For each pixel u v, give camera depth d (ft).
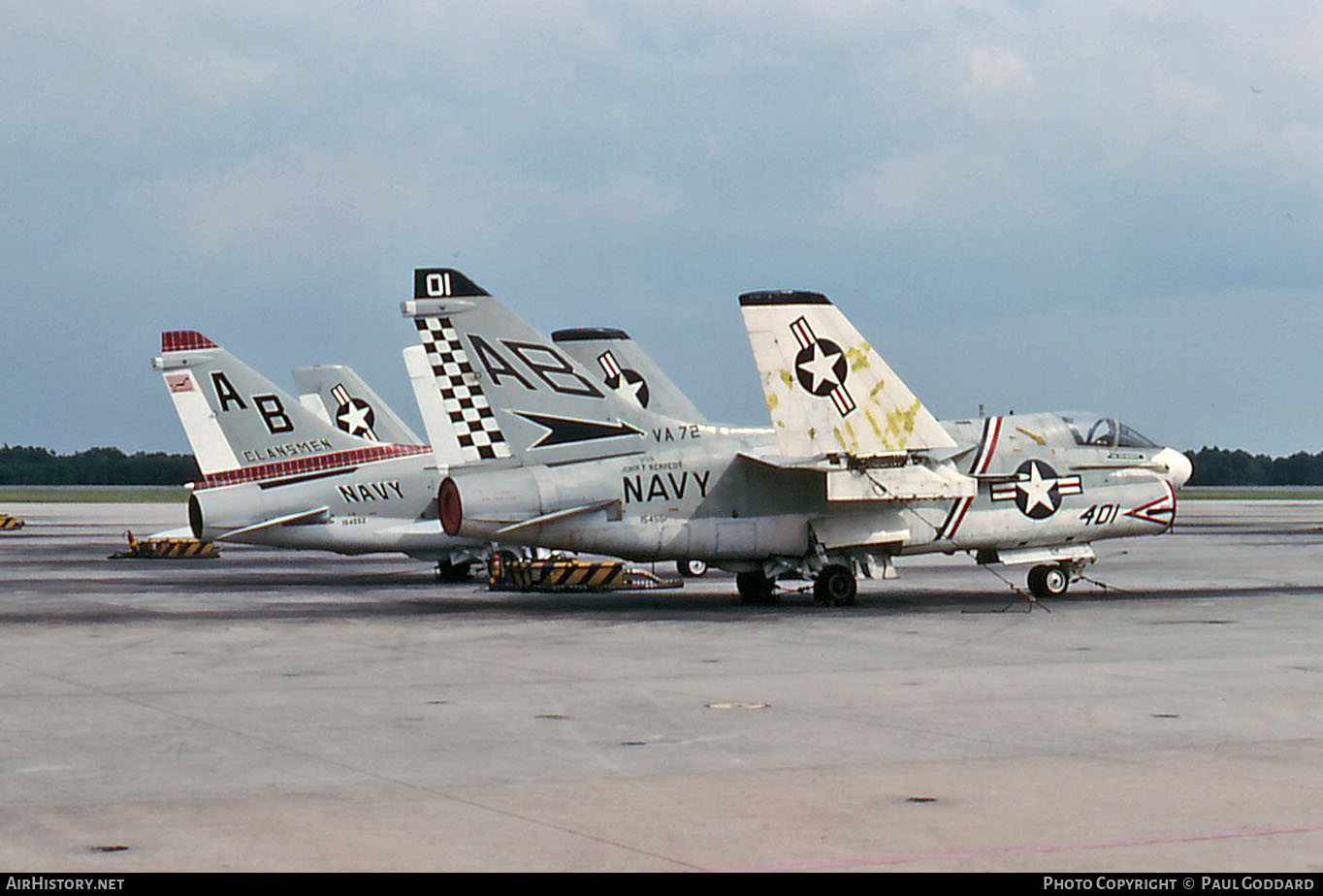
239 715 47.98
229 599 99.55
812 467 89.25
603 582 104.47
